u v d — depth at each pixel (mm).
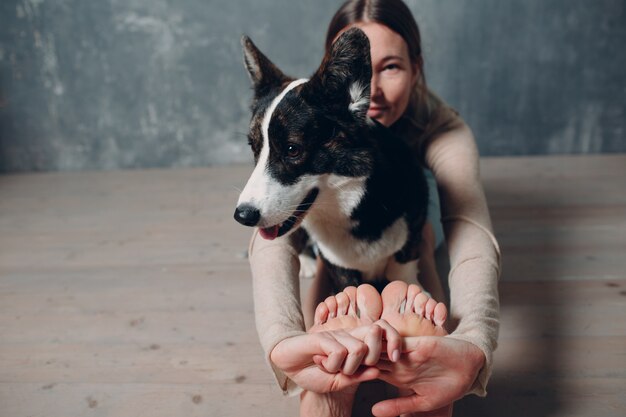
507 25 3145
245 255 2221
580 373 1433
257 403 1383
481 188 1533
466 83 3271
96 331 1737
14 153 3543
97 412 1380
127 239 2432
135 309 1856
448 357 976
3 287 2053
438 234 1882
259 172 1213
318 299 1585
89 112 3461
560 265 2002
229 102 3410
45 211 2840
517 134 3340
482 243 1340
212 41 3295
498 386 1404
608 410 1302
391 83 1552
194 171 3422
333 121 1245
